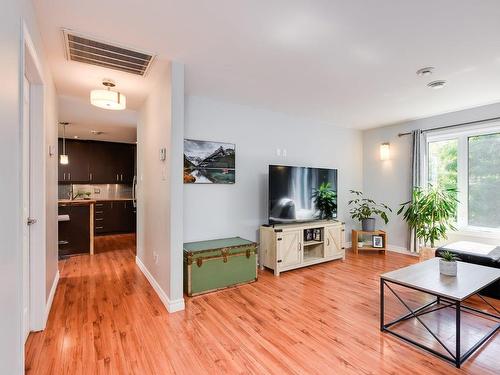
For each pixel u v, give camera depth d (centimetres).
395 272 231
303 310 255
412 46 221
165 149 266
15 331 119
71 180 640
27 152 208
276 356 186
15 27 125
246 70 268
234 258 317
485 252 296
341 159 508
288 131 434
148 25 192
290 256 370
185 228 339
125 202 684
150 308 257
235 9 175
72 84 297
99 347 194
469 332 216
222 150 367
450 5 169
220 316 243
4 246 105
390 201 494
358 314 247
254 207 398
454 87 309
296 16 182
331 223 423
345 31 200
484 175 386
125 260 427
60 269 379
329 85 306
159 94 285
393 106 384
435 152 440
